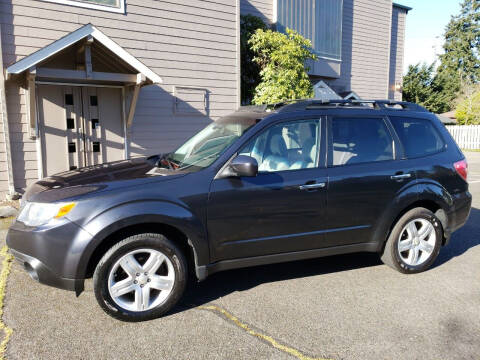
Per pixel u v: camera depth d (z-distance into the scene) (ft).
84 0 26.02
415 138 14.23
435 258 14.23
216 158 11.50
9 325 10.14
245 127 12.42
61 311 10.94
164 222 10.37
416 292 12.44
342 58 50.96
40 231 9.84
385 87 56.44
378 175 13.01
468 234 18.88
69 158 26.30
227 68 33.35
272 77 36.04
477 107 98.37
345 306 11.43
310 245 12.49
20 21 23.75
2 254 15.11
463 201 14.66
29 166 24.94
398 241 13.61
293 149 12.38
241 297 12.00
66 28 25.46
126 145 28.22
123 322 10.39
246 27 38.11
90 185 10.64
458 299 11.98
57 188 10.80
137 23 28.40
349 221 12.78
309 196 12.10
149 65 29.30
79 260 9.78
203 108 32.32
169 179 10.85
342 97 48.49
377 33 54.34
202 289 12.59
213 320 10.58
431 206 14.57
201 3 31.24
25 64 20.48
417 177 13.62
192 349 9.21
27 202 10.77
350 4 50.96
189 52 31.07
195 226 10.77
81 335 9.75
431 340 9.71
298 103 12.85
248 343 9.48
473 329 10.25
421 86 108.37
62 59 25.45
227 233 11.30
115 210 10.00
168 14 29.71
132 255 10.28
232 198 11.21
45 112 25.12
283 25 41.45
